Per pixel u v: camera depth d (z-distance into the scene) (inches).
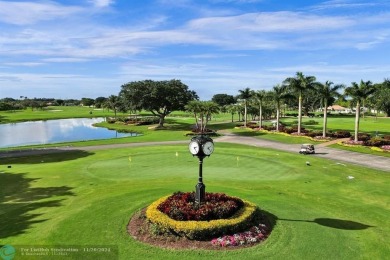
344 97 2576.3
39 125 4995.1
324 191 1091.3
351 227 746.8
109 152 1961.1
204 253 597.6
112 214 783.7
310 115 6309.1
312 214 819.4
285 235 683.4
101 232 685.9
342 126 3809.1
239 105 4862.2
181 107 3996.1
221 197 767.7
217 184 1138.0
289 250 621.6
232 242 628.7
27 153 2087.8
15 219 800.9
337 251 625.6
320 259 595.2
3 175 1342.3
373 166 1595.7
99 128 4488.2
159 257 586.6
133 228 701.3
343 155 1932.8
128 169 1413.6
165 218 665.6
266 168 1438.2
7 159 1884.8
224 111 5718.5
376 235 705.0
